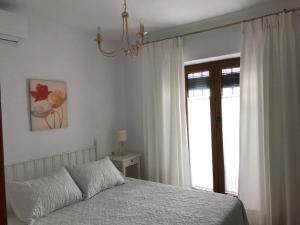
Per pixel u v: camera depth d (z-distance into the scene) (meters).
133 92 4.02
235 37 3.05
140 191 2.73
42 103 2.91
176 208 2.25
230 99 3.39
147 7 2.67
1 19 2.31
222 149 3.47
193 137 3.70
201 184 3.68
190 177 3.48
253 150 2.91
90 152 3.52
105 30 3.40
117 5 2.59
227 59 3.37
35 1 2.44
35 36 2.86
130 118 4.06
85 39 3.47
